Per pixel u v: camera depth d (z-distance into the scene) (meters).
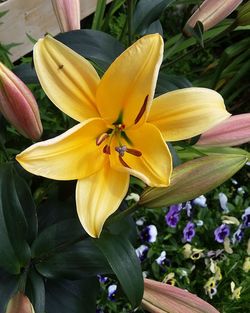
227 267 1.03
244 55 1.18
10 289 0.61
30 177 0.64
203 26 0.68
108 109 0.50
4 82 0.49
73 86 0.49
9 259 0.59
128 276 0.57
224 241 1.03
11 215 0.57
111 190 0.49
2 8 1.03
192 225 1.02
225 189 1.16
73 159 0.49
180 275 1.00
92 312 0.68
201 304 0.61
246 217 1.07
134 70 0.48
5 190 0.57
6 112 0.52
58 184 0.67
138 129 0.50
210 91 0.50
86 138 0.50
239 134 0.60
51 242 0.62
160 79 0.64
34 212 0.60
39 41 0.48
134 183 1.04
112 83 0.49
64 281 0.68
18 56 1.11
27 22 1.09
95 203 0.48
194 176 0.50
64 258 0.62
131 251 0.58
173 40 1.14
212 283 0.98
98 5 0.98
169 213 1.00
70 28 0.64
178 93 0.49
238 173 1.23
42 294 0.61
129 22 0.69
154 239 0.99
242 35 1.44
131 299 0.57
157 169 0.48
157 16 0.71
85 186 0.49
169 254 1.02
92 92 0.50
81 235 0.59
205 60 1.36
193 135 0.50
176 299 0.61
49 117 1.00
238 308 1.02
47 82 0.49
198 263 1.04
